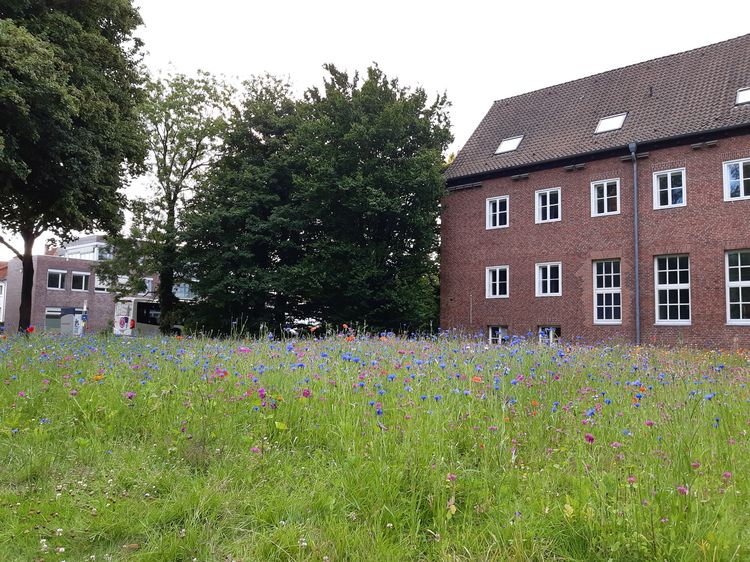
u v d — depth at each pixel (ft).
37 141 50.26
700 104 69.46
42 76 48.37
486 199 84.12
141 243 100.89
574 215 75.41
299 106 97.76
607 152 72.54
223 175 95.76
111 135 61.16
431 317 88.02
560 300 75.97
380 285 84.07
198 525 11.21
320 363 23.50
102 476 13.53
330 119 87.20
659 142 68.49
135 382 21.42
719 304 63.57
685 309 66.69
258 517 11.49
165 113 100.89
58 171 54.39
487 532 10.72
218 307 91.50
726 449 14.57
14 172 48.14
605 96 81.46
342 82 95.50
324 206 85.56
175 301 102.63
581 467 13.30
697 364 32.24
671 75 76.84
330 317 87.30
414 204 83.30
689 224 66.13
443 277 88.17
